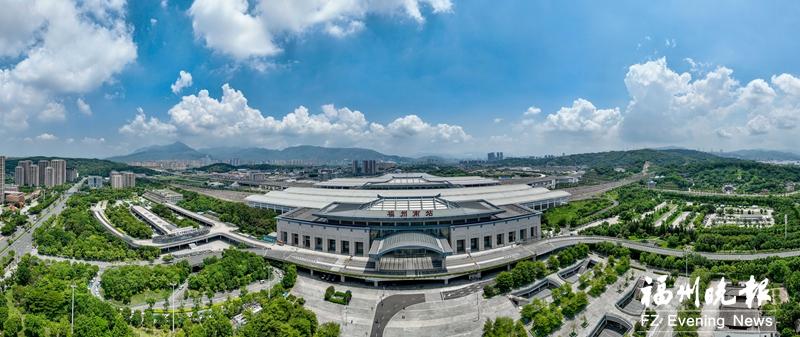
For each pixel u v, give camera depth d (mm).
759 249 193375
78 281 145500
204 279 151375
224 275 155125
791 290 139500
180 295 148375
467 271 163250
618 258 188375
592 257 193375
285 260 178625
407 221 187000
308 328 115312
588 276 161125
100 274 167875
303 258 181625
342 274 162750
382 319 132750
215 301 143500
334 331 114000
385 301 145875
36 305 123625
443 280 161250
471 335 122312
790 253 181000
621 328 128875
